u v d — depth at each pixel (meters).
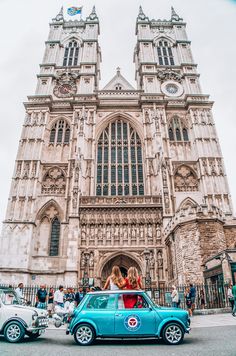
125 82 55.78
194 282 25.42
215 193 40.69
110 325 10.51
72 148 43.88
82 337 10.53
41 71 53.88
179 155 45.88
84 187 40.78
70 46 59.69
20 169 42.00
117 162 44.62
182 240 27.62
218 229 27.08
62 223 37.69
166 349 9.11
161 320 10.41
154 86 51.94
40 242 38.03
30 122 46.62
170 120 49.19
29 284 34.69
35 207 39.62
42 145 44.50
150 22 63.03
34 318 11.80
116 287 11.61
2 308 11.93
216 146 44.75
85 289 26.50
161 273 33.75
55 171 43.50
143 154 44.97
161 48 59.47
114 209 37.06
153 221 36.50
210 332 12.30
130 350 9.09
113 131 47.88
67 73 53.81
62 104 49.66
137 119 48.06
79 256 34.62
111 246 35.22
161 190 38.34
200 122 47.19
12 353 8.80
